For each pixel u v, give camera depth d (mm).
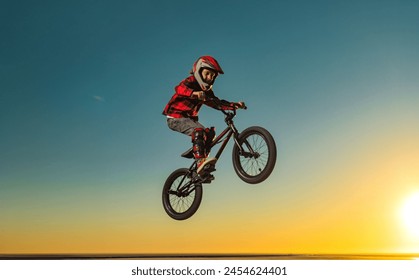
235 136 5164
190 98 5180
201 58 5148
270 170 4984
